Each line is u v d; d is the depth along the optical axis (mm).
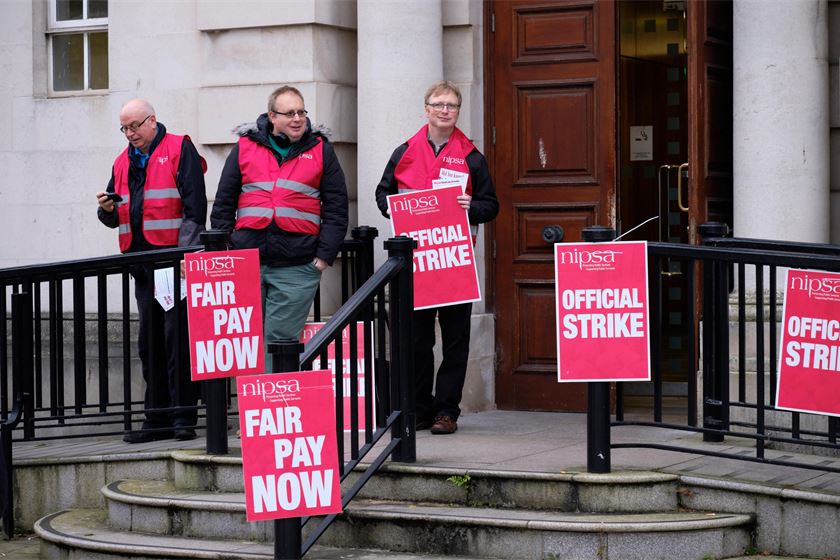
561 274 7711
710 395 8914
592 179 10859
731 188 10633
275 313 9312
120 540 8055
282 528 6973
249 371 8688
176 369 9445
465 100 10938
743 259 7672
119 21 11797
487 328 11078
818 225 9859
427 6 10680
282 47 11039
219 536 8070
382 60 10641
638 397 12375
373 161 10672
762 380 7805
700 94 10172
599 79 10828
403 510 7793
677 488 7750
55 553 8258
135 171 9984
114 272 9758
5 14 12344
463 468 8008
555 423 10273
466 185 9484
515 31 11102
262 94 11141
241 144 9336
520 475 7801
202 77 11430
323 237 9320
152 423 9891
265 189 9219
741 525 7469
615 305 7668
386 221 10656
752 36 9883
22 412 9344
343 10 11172
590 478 7641
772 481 7672
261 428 6840
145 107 9859
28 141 12242
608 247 7672
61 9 12266
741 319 8586
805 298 7449
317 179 9305
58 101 12109
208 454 8734
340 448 7684
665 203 12531
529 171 11086
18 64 12312
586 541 7250
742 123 9961
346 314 7656
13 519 9281
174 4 11539
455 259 9281
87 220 12023
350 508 7863
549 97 11000
